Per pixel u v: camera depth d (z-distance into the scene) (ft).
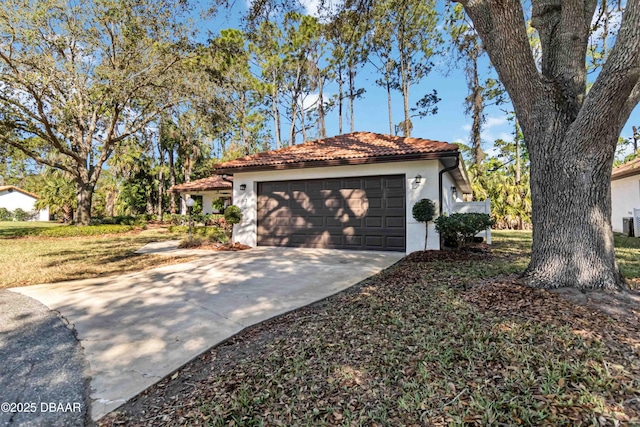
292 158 32.63
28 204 127.95
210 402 7.52
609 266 12.76
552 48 14.33
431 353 9.00
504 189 60.49
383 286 16.46
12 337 11.22
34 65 39.29
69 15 42.29
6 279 20.76
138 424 6.88
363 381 7.97
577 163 12.94
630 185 41.52
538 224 14.11
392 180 29.09
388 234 29.12
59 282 19.77
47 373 8.86
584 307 11.22
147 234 56.65
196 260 26.91
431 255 24.20
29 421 6.95
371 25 34.73
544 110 13.79
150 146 63.77
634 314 10.54
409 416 6.63
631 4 10.85
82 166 56.59
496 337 9.59
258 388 7.96
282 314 13.16
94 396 7.86
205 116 50.78
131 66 45.09
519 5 13.42
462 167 31.55
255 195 34.63
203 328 11.84
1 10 37.60
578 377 7.45
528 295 12.67
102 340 10.91
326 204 31.68
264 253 29.71
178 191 59.82
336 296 15.35
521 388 7.20
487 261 21.45
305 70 73.31
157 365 9.28
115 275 21.79
